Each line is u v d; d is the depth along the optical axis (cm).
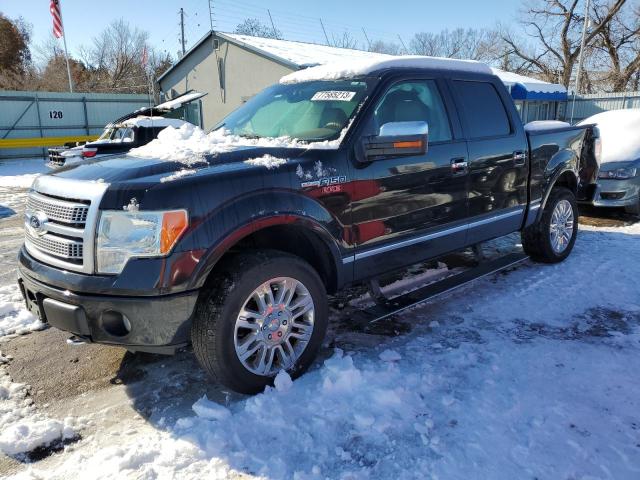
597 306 421
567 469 232
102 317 262
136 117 1476
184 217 258
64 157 1401
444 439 254
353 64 384
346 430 262
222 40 2128
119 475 233
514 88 2186
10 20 4297
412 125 305
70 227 271
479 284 480
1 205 1055
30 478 233
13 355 357
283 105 393
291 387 299
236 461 241
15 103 2386
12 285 507
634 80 3762
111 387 314
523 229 498
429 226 380
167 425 273
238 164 290
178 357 351
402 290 457
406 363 328
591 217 788
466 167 399
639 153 757
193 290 264
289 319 303
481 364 326
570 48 3738
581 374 313
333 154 318
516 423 265
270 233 326
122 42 4600
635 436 254
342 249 324
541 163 486
